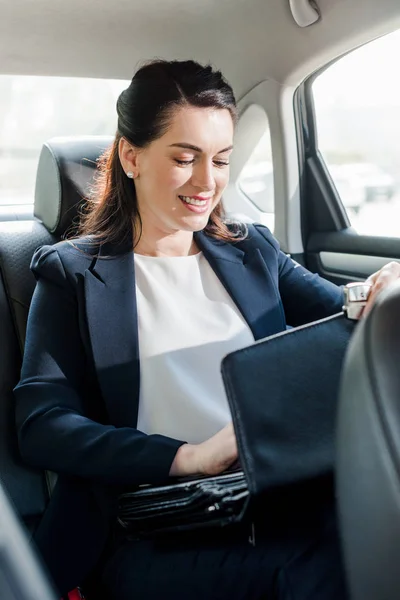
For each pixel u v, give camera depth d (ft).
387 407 1.86
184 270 5.01
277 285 5.34
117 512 3.98
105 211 5.17
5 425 5.08
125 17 6.20
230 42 6.84
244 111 7.79
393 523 1.81
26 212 6.19
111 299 4.75
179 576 3.81
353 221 7.74
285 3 6.26
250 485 2.91
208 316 4.92
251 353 3.02
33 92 6.97
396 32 6.16
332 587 3.20
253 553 3.64
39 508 5.11
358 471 1.92
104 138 6.12
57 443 4.27
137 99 4.69
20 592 1.52
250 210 8.64
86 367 4.80
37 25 6.11
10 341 5.29
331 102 7.52
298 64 6.92
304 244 8.20
